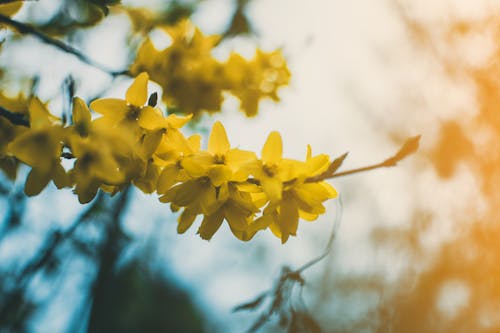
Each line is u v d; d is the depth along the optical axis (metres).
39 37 0.53
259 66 0.67
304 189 0.50
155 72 0.62
